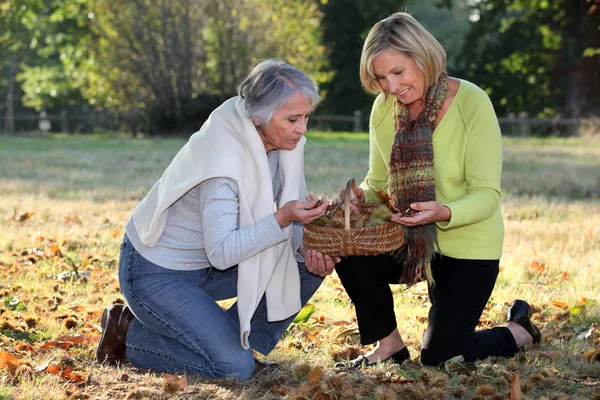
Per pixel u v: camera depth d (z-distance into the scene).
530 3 30.28
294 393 3.28
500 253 3.77
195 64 22.02
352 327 4.32
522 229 7.22
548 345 4.00
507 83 32.72
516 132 24.36
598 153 16.02
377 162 4.01
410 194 3.69
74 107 38.19
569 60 29.11
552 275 5.63
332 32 33.09
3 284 5.15
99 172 12.84
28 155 15.97
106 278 5.41
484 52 33.53
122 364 3.75
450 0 32.56
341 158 15.12
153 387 3.40
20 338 4.06
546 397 3.19
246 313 3.46
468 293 3.68
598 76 28.98
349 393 3.24
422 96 3.70
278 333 3.81
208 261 3.65
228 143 3.43
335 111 34.25
